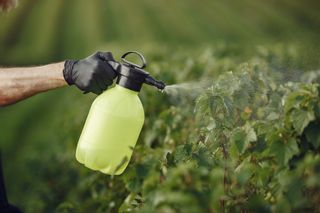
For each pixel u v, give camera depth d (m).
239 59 9.82
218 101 4.33
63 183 9.02
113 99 4.19
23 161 12.02
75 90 15.15
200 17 44.59
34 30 40.56
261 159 4.36
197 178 3.43
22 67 4.25
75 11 44.94
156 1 48.75
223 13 44.88
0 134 16.84
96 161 4.27
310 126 4.25
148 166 4.46
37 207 8.95
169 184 3.44
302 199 3.83
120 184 5.95
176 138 5.94
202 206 3.33
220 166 4.01
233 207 3.84
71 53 36.19
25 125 17.73
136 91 4.21
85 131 4.29
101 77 4.03
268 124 4.41
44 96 20.36
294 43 9.30
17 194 10.20
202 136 4.51
